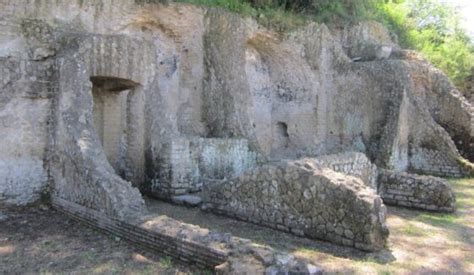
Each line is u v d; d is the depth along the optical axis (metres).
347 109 16.14
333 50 16.61
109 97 10.38
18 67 8.09
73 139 7.47
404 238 6.95
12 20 8.55
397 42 20.69
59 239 6.29
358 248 6.15
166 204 9.02
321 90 16.23
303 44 15.97
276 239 6.61
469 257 6.03
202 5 12.82
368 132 15.49
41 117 8.34
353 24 18.11
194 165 9.80
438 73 16.70
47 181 8.36
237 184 7.78
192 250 5.20
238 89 12.96
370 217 6.06
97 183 6.78
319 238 6.57
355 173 9.35
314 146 16.02
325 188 6.53
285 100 17.02
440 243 6.70
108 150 10.32
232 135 12.27
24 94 8.13
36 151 8.28
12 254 5.63
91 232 6.66
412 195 9.27
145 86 9.31
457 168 14.51
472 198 10.62
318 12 17.42
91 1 10.33
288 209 6.98
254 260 4.63
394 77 15.07
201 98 12.95
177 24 12.45
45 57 8.75
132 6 11.42
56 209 8.00
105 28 10.79
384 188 9.71
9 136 7.98
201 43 12.85
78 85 7.94
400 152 14.77
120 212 6.34
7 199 7.91
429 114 15.25
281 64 16.58
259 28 14.72
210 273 4.91
